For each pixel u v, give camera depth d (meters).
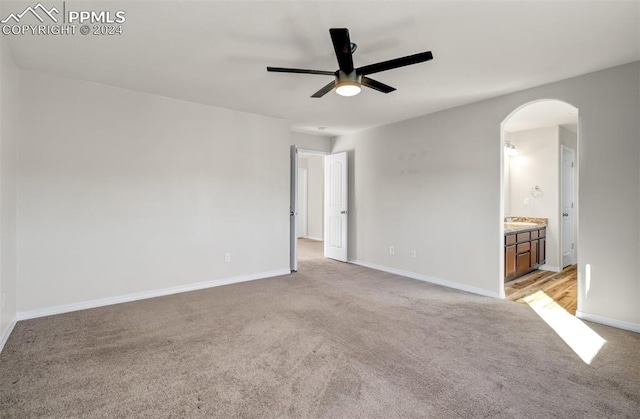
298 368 2.19
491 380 2.05
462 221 4.09
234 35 2.38
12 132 2.78
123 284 3.54
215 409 1.77
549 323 2.98
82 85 3.29
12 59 2.77
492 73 3.05
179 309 3.32
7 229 2.63
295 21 2.19
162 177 3.79
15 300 2.92
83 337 2.64
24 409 1.75
